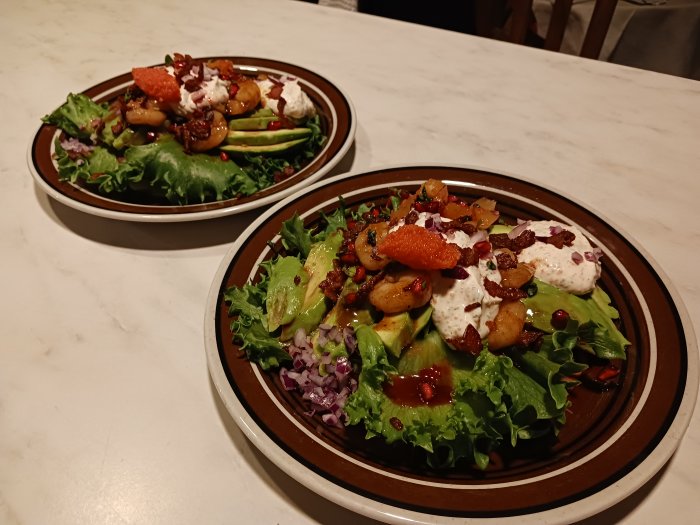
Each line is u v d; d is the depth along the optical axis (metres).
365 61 0.62
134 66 0.63
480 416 0.26
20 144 0.52
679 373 0.28
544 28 0.92
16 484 0.27
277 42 0.66
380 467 0.25
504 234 0.34
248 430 0.26
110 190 0.42
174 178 0.41
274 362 0.29
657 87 0.56
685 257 0.38
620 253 0.34
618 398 0.28
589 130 0.50
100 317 0.35
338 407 0.28
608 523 0.25
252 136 0.44
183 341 0.34
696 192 0.43
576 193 0.44
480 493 0.23
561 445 0.26
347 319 0.30
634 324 0.31
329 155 0.43
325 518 0.26
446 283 0.29
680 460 0.27
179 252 0.40
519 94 0.55
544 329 0.30
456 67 0.60
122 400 0.31
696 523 0.25
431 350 0.29
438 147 0.49
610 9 0.67
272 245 0.35
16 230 0.42
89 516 0.26
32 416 0.30
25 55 0.66
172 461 0.28
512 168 0.46
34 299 0.36
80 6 0.77
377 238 0.31
